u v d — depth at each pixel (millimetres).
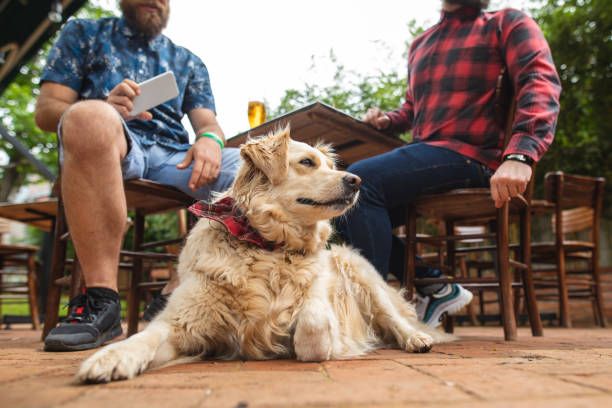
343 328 2514
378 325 2789
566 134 9297
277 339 2154
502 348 2484
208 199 3176
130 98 2793
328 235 2564
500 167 2809
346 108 5828
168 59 3605
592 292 6473
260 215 2326
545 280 6332
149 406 1099
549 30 8914
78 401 1158
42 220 6188
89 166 2484
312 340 1972
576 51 8773
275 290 2174
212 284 2094
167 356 1910
